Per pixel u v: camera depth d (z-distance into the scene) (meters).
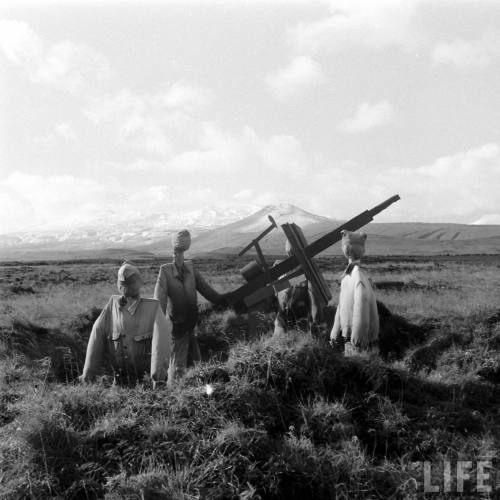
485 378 8.07
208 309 11.86
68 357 9.40
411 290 15.81
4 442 5.61
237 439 5.54
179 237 9.25
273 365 6.56
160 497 5.04
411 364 8.57
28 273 38.56
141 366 7.14
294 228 9.42
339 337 7.71
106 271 41.12
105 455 5.52
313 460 5.54
